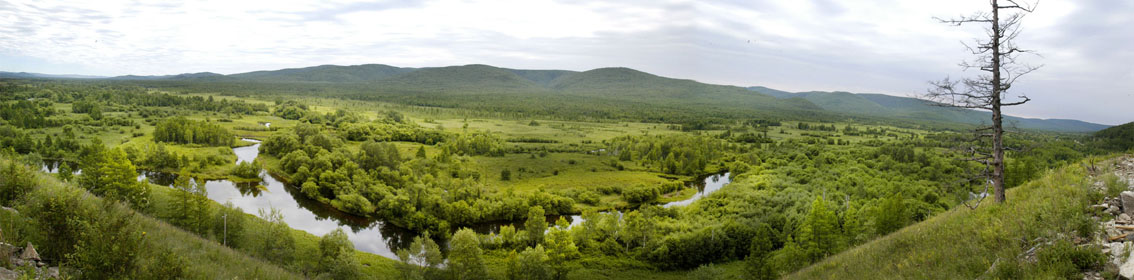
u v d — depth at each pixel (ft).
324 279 192.75
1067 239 59.77
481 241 291.79
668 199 449.48
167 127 637.30
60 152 500.74
